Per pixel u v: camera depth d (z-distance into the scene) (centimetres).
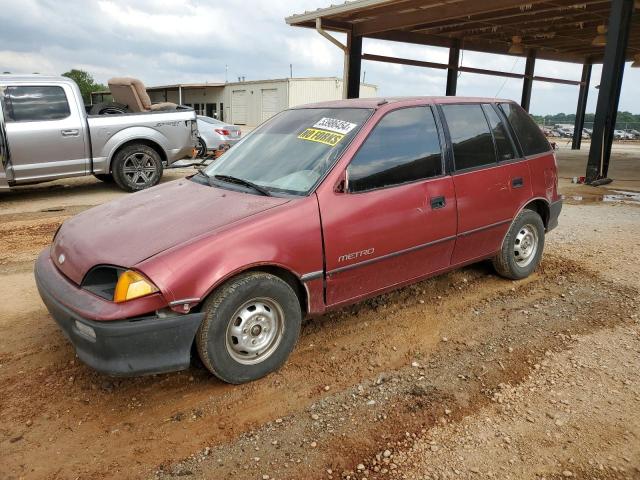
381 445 274
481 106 464
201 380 334
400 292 480
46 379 335
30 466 259
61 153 887
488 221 450
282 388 326
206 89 4312
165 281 281
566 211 847
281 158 387
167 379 335
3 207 859
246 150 423
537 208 527
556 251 609
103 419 296
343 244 348
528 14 1316
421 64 1680
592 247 627
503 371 346
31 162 861
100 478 252
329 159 360
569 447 272
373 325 414
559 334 398
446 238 415
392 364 356
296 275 329
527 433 282
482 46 1916
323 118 407
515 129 489
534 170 493
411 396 317
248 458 264
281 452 269
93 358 287
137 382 332
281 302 326
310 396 318
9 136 832
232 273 299
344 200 350
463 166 430
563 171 1454
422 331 404
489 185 445
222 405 308
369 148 370
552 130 4481
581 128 2439
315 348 377
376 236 365
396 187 378
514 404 309
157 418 297
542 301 462
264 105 3722
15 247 624
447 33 1725
